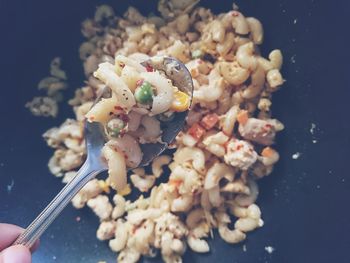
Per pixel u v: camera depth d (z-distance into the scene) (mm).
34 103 185
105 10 184
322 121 166
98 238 177
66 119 186
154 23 181
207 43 172
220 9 177
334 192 163
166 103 138
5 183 184
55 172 182
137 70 140
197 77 168
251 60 167
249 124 168
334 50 160
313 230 165
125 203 177
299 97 169
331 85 162
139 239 170
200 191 168
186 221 173
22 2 175
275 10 168
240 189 169
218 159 170
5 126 186
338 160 162
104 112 139
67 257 177
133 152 143
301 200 169
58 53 187
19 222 181
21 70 186
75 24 186
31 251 141
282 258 167
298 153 170
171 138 146
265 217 172
